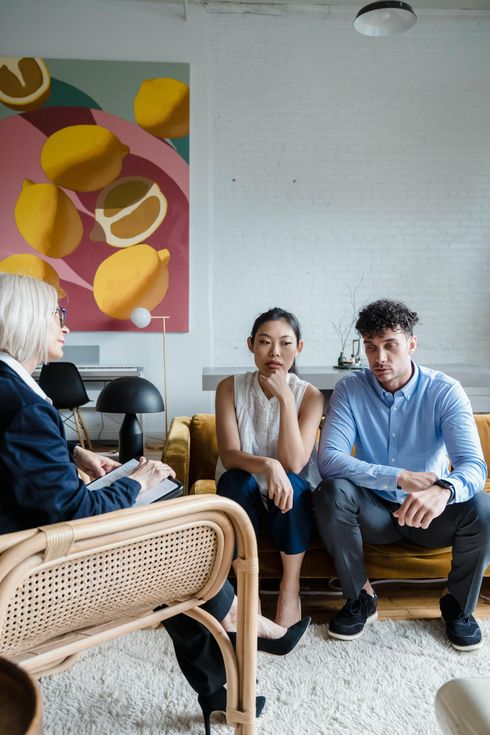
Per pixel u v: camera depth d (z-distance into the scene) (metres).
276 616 2.00
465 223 5.78
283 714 1.56
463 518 1.92
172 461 2.25
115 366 5.23
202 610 1.34
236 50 5.55
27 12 5.25
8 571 0.93
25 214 5.28
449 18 5.64
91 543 1.03
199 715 1.56
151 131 5.34
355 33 5.61
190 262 5.49
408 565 2.07
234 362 5.76
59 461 1.14
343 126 5.67
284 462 2.02
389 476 1.94
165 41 5.36
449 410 2.06
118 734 1.48
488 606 2.22
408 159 5.72
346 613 1.99
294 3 5.50
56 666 1.16
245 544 1.26
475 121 5.73
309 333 5.79
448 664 1.81
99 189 5.32
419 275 5.80
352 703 1.61
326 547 2.00
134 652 1.87
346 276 5.77
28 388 1.18
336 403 2.21
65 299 5.36
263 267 5.71
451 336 5.86
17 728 0.41
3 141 5.23
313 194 5.70
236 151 5.64
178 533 1.17
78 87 5.27
